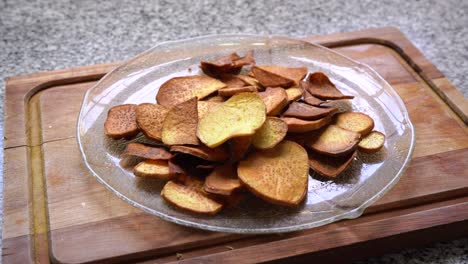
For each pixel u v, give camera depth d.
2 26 0.70
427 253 0.43
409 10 0.75
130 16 0.73
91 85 0.58
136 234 0.41
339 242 0.41
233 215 0.41
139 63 0.56
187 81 0.52
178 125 0.44
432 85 0.57
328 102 0.52
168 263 0.39
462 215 0.43
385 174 0.44
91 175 0.46
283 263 0.40
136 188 0.43
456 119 0.53
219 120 0.43
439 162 0.48
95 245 0.40
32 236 0.42
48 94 0.56
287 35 0.70
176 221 0.40
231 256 0.39
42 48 0.67
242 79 0.52
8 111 0.54
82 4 0.75
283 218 0.41
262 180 0.41
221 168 0.42
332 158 0.45
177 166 0.42
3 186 0.45
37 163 0.48
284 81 0.51
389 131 0.49
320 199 0.42
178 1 0.77
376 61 0.61
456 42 0.69
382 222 0.42
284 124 0.43
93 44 0.68
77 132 0.48
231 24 0.72
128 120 0.48
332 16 0.74
